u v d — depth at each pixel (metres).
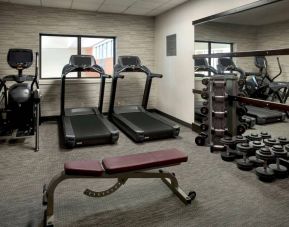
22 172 3.30
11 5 5.75
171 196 2.70
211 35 4.84
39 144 4.49
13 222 2.23
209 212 2.40
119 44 6.85
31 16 5.94
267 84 4.03
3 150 4.15
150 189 2.86
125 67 5.77
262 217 2.31
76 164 2.30
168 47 6.50
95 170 2.23
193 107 5.57
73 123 5.09
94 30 6.54
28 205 2.52
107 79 6.86
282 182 3.01
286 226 2.17
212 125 4.21
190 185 2.95
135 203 2.56
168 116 6.76
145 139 4.62
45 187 2.66
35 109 4.43
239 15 4.15
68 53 8.70
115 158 2.48
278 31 3.59
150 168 2.41
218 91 4.08
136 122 5.28
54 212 2.39
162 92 7.02
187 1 5.55
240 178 3.13
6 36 5.79
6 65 5.87
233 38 4.33
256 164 3.38
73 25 6.31
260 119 4.38
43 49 6.84
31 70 6.09
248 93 4.09
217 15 4.55
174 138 4.91
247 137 3.79
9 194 2.73
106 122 5.19
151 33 7.20
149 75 6.00
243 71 4.30
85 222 2.24
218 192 2.78
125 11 6.51
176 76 6.23
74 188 2.88
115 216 2.34
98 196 2.36
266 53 3.48
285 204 2.52
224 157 3.70
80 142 4.28
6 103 4.77
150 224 2.22
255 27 3.90
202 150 4.20
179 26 5.93
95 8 6.20
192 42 5.46
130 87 7.13
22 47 5.95
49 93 6.33
